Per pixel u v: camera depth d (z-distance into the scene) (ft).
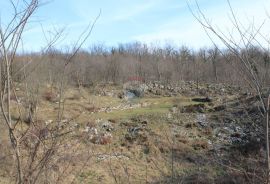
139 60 203.72
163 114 113.50
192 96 161.27
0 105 13.65
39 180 14.14
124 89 163.84
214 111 115.24
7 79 13.00
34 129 14.40
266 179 16.01
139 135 94.79
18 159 13.44
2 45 12.93
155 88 177.58
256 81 15.53
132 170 67.05
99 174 64.69
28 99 14.40
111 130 99.91
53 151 14.25
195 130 102.32
